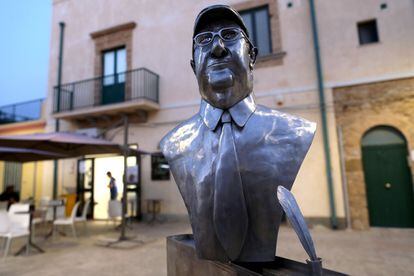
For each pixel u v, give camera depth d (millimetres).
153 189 9195
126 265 4445
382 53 7254
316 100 7676
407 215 6879
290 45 8062
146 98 9094
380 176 7125
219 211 1101
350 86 7418
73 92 10742
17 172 11500
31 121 11445
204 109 1337
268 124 1220
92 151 7250
